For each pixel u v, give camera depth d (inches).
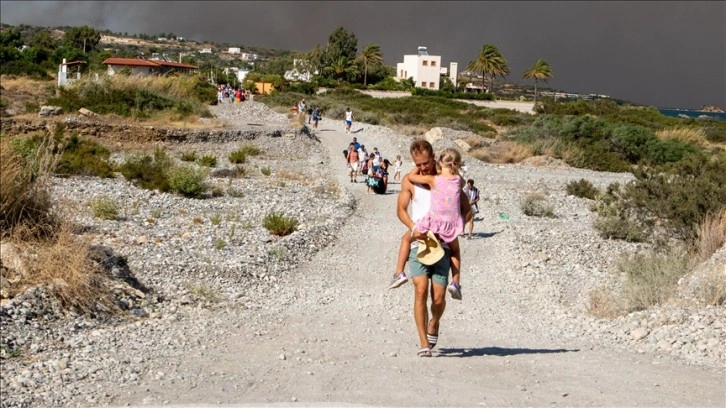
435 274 306.2
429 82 5689.0
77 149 1261.1
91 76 1991.9
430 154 303.1
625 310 479.2
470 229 799.7
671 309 426.3
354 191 1179.9
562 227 908.6
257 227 778.8
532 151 1824.6
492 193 1213.1
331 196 1107.9
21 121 1534.2
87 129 1565.0
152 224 749.9
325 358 312.0
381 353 328.2
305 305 497.4
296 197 1055.6
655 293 477.4
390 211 1000.2
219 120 1934.1
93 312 402.9
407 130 2140.7
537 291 589.6
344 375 275.7
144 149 1550.2
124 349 328.2
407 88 4960.6
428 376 274.8
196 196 998.4
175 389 255.1
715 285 433.4
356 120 2501.2
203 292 485.4
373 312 487.5
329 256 687.1
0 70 2896.2
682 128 2564.0
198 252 617.3
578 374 285.1
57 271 419.5
